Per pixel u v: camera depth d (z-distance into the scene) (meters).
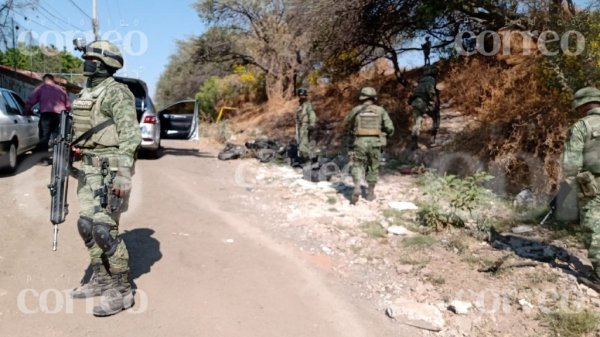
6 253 4.52
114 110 3.47
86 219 3.57
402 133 10.76
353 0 10.64
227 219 6.09
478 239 5.20
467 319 3.65
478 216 5.70
